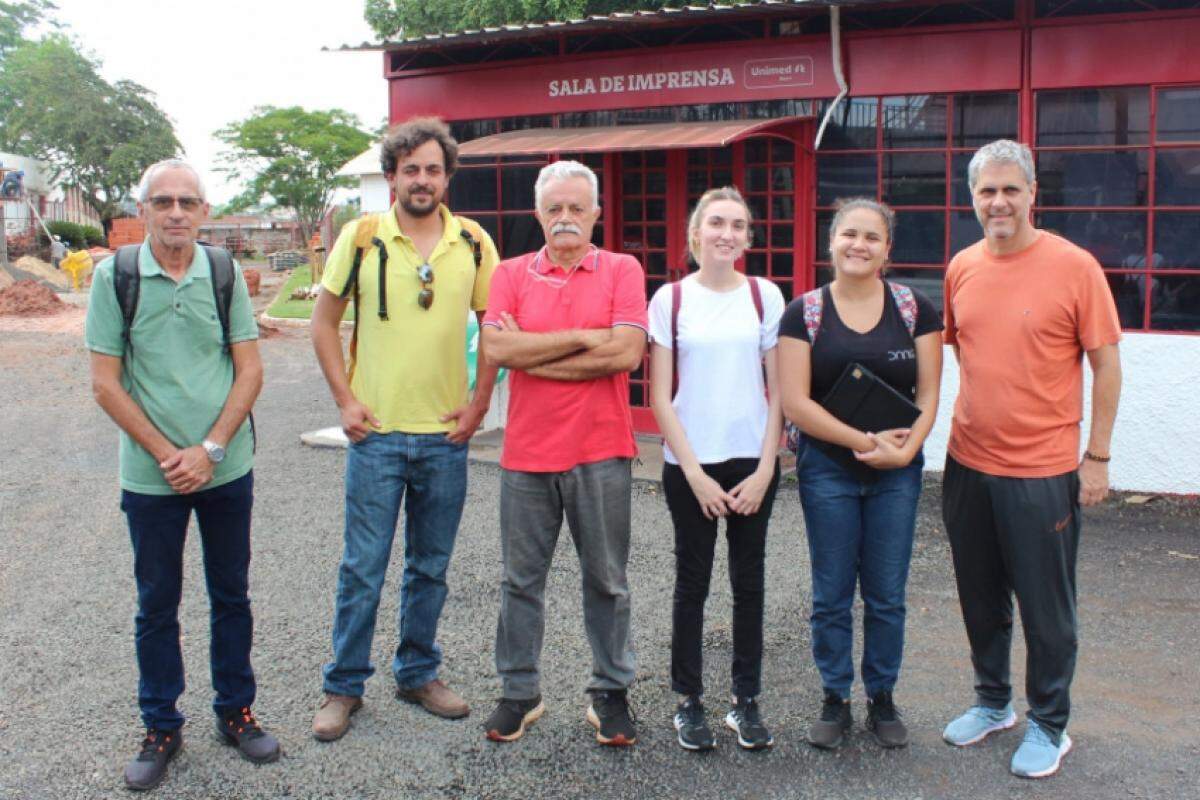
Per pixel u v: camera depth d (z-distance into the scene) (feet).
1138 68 23.82
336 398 14.05
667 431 13.12
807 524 13.55
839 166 27.07
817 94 26.76
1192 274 24.07
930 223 26.30
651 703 14.85
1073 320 12.60
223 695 13.52
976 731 13.65
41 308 70.18
